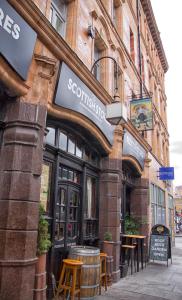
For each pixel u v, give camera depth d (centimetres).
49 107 541
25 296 404
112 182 823
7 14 400
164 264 1130
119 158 856
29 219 423
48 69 493
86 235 735
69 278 557
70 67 602
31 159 440
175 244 2245
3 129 453
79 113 632
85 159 761
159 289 717
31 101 466
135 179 1229
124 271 847
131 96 1169
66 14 738
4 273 396
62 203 638
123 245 891
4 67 405
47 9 585
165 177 1616
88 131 701
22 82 445
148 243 1203
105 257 675
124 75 1105
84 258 567
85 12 788
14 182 423
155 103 1872
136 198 1209
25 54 440
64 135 661
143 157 1221
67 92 581
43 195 564
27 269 411
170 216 2056
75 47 702
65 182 652
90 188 786
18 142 437
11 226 410
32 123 452
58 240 609
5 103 461
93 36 800
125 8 1239
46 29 506
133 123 1088
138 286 738
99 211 805
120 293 660
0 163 438
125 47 1123
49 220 569
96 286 576
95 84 706
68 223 653
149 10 1700
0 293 389
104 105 782
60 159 625
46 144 568
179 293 687
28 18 457
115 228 796
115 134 865
